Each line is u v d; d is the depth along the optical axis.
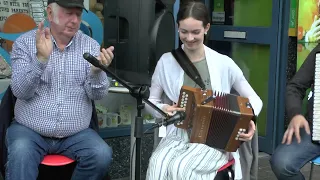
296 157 2.74
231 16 4.45
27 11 3.49
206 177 2.47
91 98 2.67
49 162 2.56
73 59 2.61
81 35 2.71
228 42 4.50
